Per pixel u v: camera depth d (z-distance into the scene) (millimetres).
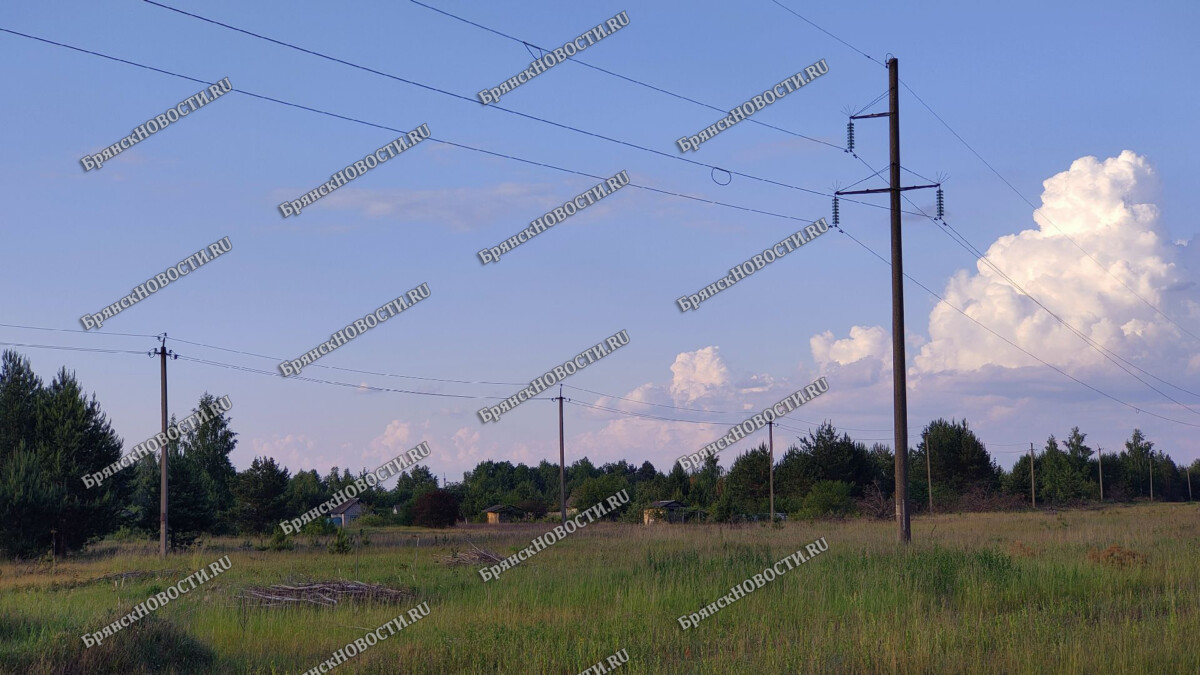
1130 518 53406
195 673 12484
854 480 77875
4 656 11984
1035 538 31516
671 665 12117
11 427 43188
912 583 18016
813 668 11242
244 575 25625
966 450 89688
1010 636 12766
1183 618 14211
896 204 24844
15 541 38406
